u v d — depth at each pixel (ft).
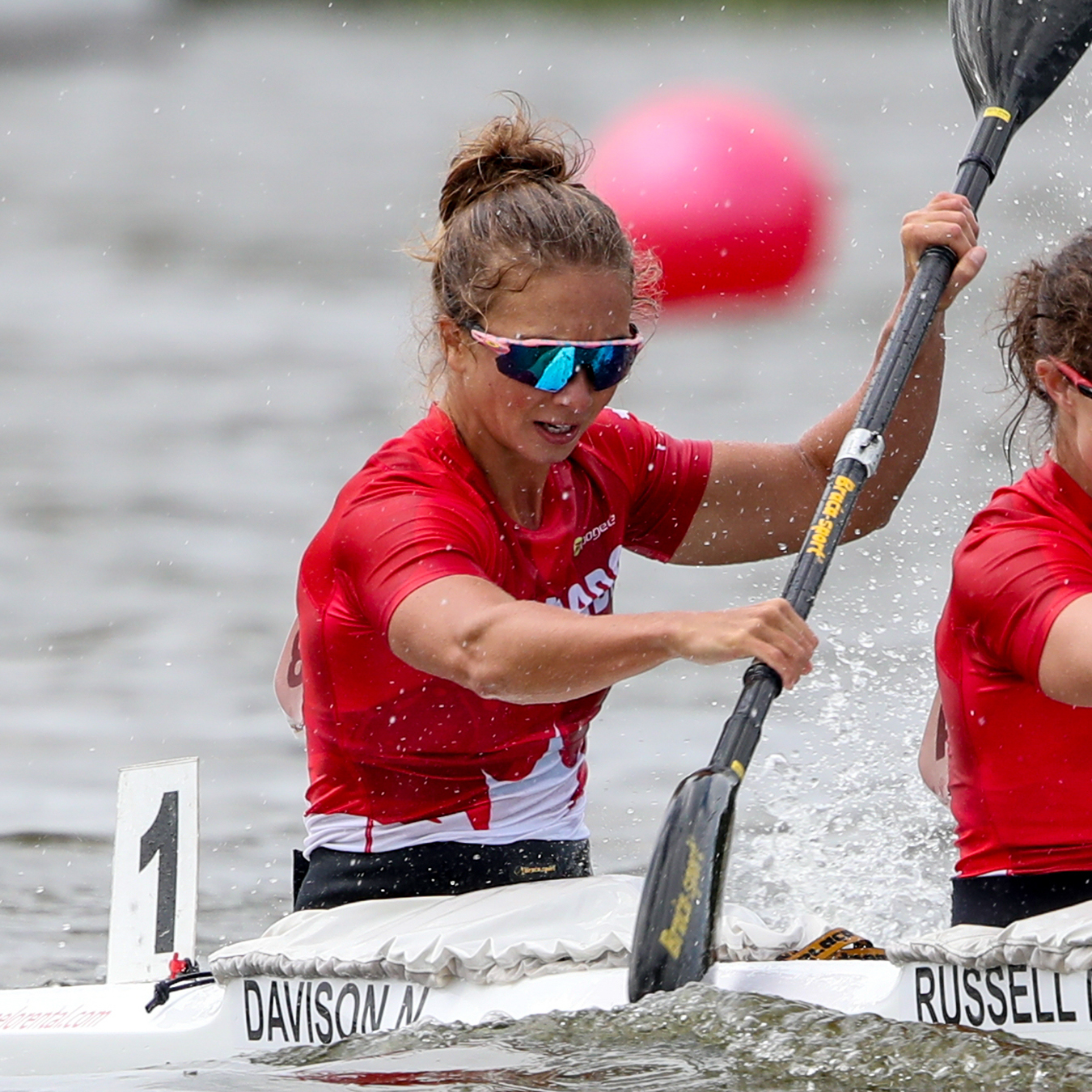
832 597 93.04
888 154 299.79
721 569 112.88
